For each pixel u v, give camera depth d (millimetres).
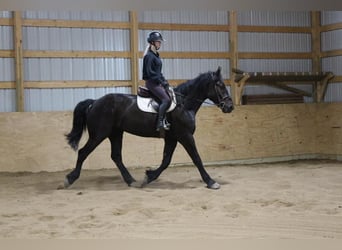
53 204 6301
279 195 6672
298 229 4938
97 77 10000
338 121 10961
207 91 7199
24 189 7461
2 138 9125
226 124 10664
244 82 10906
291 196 6594
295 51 11664
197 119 10383
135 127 7277
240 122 10797
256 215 5555
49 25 9602
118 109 7312
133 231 4926
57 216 5629
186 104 7180
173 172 9281
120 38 10141
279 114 11156
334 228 4965
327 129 11219
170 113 7121
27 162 9266
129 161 9906
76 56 9797
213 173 9055
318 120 11406
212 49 10906
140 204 6207
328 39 11539
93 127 7340
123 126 7344
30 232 4934
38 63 9578
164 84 7086
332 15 11367
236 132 10750
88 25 9859
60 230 5012
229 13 10984
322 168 9555
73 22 9750
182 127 7172
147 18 10320
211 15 10875
